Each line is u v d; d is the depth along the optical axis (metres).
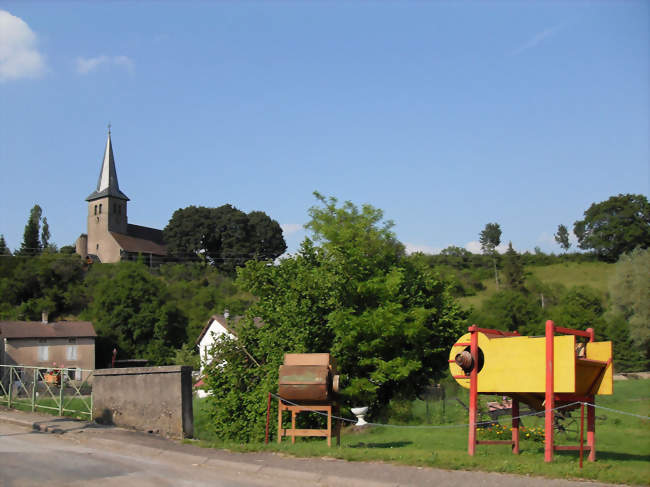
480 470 8.30
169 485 8.05
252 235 109.75
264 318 20.48
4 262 82.31
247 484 8.19
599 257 95.75
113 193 113.00
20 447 11.00
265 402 17.47
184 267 98.25
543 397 10.78
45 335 59.25
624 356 48.66
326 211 21.69
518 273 77.62
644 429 17.55
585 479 7.59
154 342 67.69
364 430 16.55
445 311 21.64
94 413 14.02
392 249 21.73
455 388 23.38
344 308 19.06
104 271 85.38
